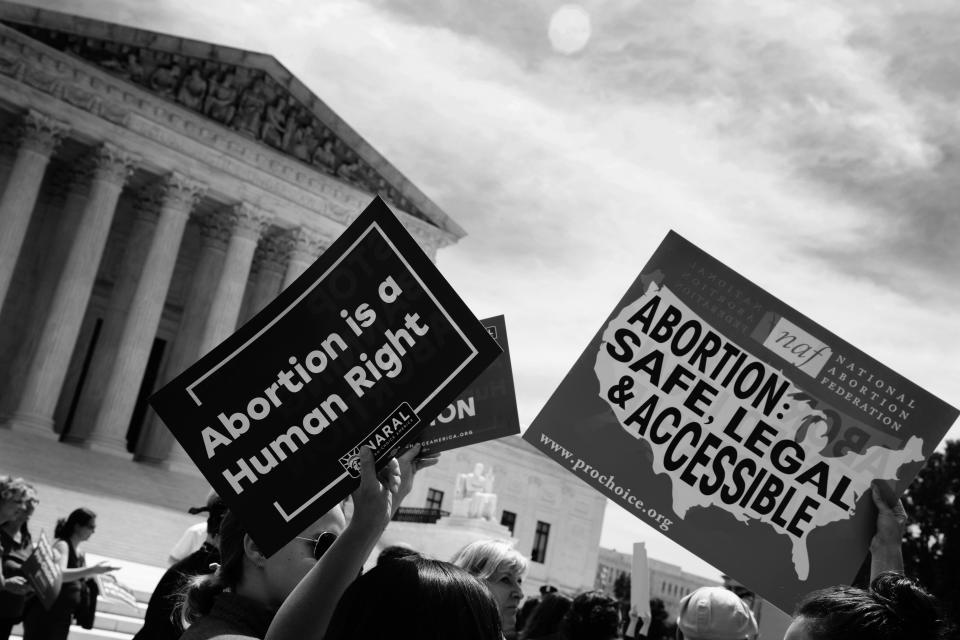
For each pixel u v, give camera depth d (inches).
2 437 1996.8
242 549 174.6
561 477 3641.7
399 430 179.8
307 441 178.5
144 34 2311.8
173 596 247.3
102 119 2258.9
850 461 276.7
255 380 180.1
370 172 2741.1
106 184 2260.1
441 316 183.2
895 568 263.3
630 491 278.5
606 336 286.0
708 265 286.0
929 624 135.2
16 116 2214.6
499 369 291.3
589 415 282.5
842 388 279.4
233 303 2450.8
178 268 2731.3
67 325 2144.4
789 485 276.2
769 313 283.1
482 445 3430.1
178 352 2536.9
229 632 155.0
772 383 280.8
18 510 410.6
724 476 278.1
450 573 123.1
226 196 2485.2
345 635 119.3
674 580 5093.5
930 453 274.4
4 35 2114.9
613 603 295.6
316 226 2615.7
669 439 279.3
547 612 334.6
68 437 2320.4
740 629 230.8
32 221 2429.9
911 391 276.8
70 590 437.7
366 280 185.5
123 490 2030.0
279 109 2588.6
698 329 283.7
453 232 2822.3
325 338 182.7
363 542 148.6
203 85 2433.6
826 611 136.7
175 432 177.0
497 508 3449.8
